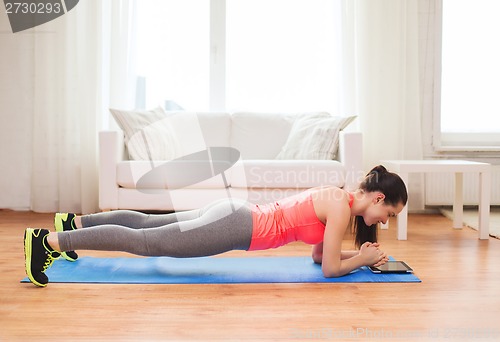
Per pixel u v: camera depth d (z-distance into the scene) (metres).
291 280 2.35
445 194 4.55
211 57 4.63
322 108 4.61
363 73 4.46
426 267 2.62
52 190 4.53
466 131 4.78
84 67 4.46
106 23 4.47
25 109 4.64
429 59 4.63
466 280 2.38
